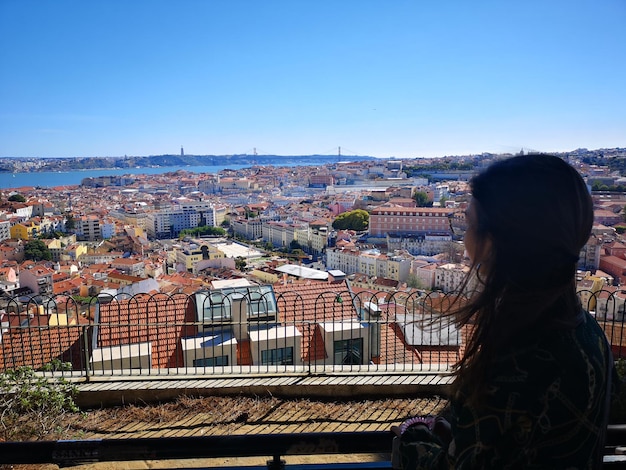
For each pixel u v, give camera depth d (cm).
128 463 420
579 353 90
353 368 607
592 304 618
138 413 533
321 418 525
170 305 908
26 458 141
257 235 12150
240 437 144
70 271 5806
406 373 592
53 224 10919
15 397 508
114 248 9119
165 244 10438
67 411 538
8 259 7744
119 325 605
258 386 562
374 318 852
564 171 96
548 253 90
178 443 143
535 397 85
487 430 87
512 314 91
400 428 128
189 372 594
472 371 91
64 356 783
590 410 89
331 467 147
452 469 92
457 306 104
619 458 145
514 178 94
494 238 94
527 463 87
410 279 5112
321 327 873
